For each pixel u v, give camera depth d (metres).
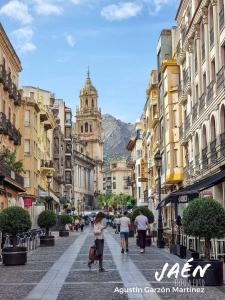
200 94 34.06
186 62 40.00
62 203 95.88
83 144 172.62
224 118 27.97
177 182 45.00
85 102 194.88
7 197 40.72
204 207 13.10
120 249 27.78
